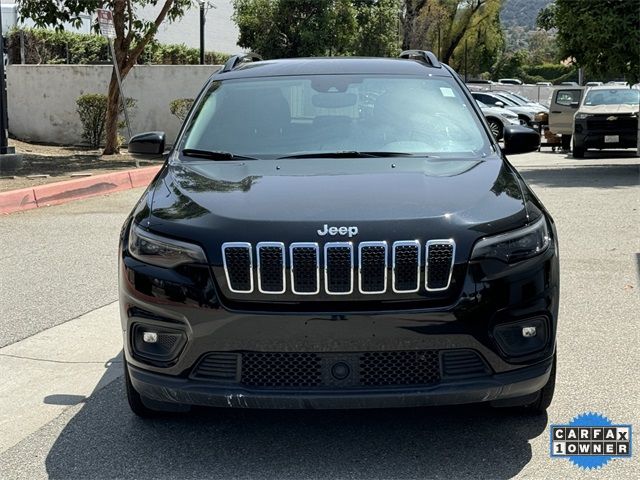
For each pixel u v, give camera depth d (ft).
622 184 45.14
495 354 12.14
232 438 13.88
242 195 13.35
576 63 54.90
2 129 47.26
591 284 23.41
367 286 11.93
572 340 18.61
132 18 56.95
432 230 12.12
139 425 14.48
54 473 12.72
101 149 63.46
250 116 17.03
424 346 11.93
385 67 18.57
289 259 11.94
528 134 18.04
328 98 17.33
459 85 18.12
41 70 67.26
